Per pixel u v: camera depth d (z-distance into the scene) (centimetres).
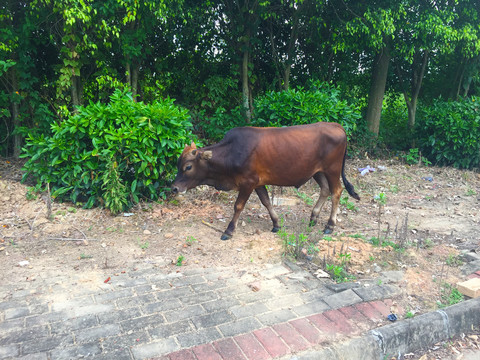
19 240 455
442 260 434
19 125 745
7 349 266
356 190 738
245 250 445
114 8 655
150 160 546
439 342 323
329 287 363
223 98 992
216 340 282
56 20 673
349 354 280
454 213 625
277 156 471
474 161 952
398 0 827
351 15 881
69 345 272
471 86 1195
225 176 481
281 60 1039
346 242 466
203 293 348
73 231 486
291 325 303
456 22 966
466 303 347
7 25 670
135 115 558
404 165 952
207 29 925
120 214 541
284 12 962
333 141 495
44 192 575
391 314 324
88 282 364
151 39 902
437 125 948
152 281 369
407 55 923
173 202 593
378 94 1050
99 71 771
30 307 319
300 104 756
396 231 491
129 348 271
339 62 1075
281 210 600
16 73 715
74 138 545
